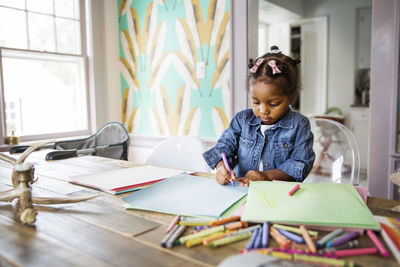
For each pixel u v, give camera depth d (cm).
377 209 71
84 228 63
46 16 264
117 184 96
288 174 101
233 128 125
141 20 289
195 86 262
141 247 54
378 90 196
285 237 55
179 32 266
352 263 45
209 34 249
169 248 54
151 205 75
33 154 162
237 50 235
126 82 308
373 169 203
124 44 304
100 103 300
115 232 61
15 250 54
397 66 187
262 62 94
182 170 117
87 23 290
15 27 245
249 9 229
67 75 285
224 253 52
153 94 290
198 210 70
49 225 65
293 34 452
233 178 91
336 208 64
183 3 261
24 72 254
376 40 194
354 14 417
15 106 250
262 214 63
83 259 50
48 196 87
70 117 291
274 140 115
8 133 245
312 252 49
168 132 284
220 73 247
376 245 52
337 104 441
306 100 457
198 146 148
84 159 148
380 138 198
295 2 424
